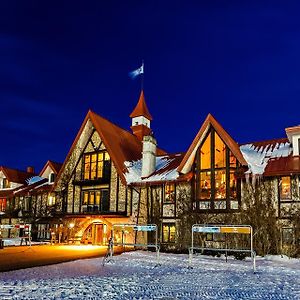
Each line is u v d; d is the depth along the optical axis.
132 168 26.47
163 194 23.55
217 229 14.52
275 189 19.69
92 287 9.89
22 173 37.09
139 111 38.53
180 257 17.67
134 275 12.36
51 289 9.52
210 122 21.84
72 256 17.70
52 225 29.67
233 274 12.84
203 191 22.06
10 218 33.16
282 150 22.03
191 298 8.58
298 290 9.77
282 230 19.08
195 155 22.38
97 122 27.86
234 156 21.17
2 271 12.97
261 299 8.58
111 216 25.05
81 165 28.45
